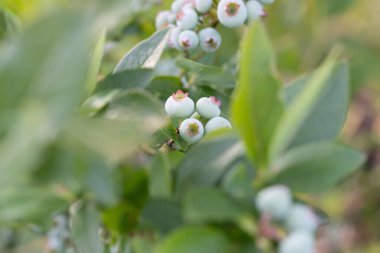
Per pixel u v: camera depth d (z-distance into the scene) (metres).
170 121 0.37
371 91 0.91
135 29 0.53
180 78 0.45
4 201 0.33
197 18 0.44
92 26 0.27
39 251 0.44
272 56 0.30
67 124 0.29
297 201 0.32
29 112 0.27
